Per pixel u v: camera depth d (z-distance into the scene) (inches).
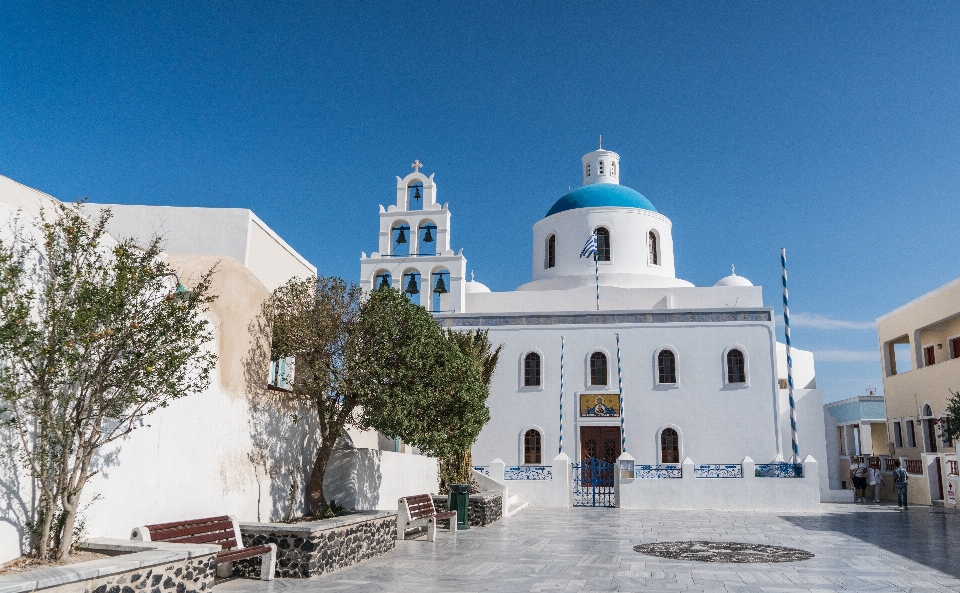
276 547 394.0
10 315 264.4
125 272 295.0
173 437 383.6
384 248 1189.7
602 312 1125.7
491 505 727.7
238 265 468.8
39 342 276.2
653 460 1071.6
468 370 594.6
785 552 527.5
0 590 221.1
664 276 1379.2
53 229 296.5
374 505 629.0
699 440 1071.0
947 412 1082.1
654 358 1101.1
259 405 482.0
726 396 1079.6
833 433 1405.0
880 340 1382.9
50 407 278.7
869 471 1116.5
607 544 561.3
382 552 494.3
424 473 792.3
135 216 641.0
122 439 343.3
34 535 292.7
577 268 1391.5
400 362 516.4
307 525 408.2
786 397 1196.5
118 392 308.2
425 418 531.8
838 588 390.0
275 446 500.4
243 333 468.4
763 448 1058.7
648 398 1090.1
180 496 386.6
